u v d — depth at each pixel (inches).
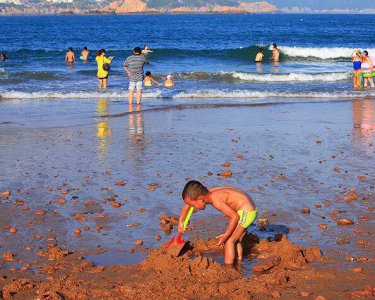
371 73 927.7
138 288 221.8
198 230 292.8
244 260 255.4
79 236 285.1
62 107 712.4
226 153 461.7
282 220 307.3
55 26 4707.2
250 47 1482.5
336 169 410.0
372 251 261.6
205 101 771.4
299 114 664.4
